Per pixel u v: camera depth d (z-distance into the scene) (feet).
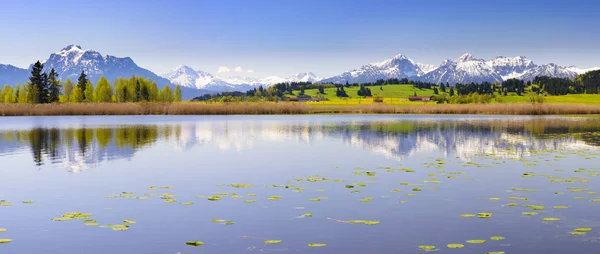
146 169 89.30
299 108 406.21
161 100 563.48
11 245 43.86
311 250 42.01
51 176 81.56
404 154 112.27
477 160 100.17
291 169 88.79
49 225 50.11
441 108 416.87
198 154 113.29
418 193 64.75
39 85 511.40
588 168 87.10
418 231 47.16
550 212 53.88
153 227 49.06
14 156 109.60
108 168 90.68
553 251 41.01
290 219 51.75
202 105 394.93
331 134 173.88
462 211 54.75
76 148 126.21
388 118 330.13
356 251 41.75
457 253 40.70
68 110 373.61
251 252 41.57
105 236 46.16
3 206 58.95
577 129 197.77
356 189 67.87
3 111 361.51
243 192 66.33
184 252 41.70
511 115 390.63
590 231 46.42
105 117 343.05
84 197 63.77
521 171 83.97
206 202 60.03
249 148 126.72
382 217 52.42
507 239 44.34
